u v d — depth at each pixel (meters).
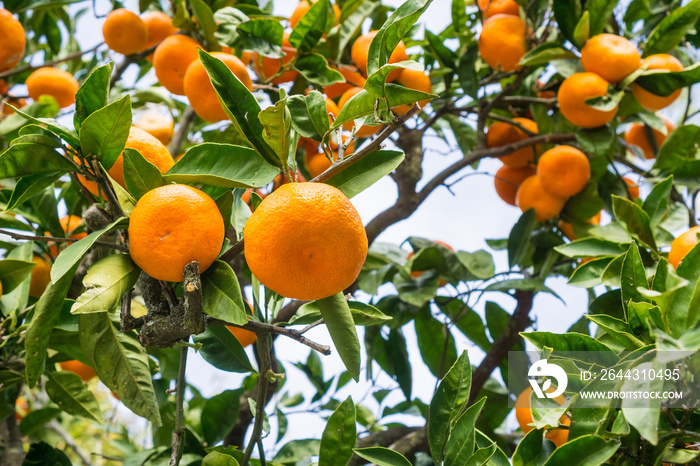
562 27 1.13
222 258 0.81
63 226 1.15
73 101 1.20
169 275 0.77
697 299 0.80
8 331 1.00
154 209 0.76
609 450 0.80
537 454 0.85
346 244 0.76
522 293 1.17
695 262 0.83
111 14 1.16
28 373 0.81
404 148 1.23
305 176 1.12
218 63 0.80
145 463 1.00
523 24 1.18
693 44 1.26
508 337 1.16
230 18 1.10
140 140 0.84
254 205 0.85
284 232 0.75
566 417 0.90
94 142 0.79
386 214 1.21
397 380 1.19
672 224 1.12
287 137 0.79
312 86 1.12
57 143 0.80
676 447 0.84
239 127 0.80
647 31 1.29
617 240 1.13
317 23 1.09
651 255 0.96
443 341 1.24
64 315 0.96
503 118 1.24
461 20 1.24
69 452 1.60
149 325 0.79
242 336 1.00
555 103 1.25
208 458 0.87
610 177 1.17
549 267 1.17
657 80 1.07
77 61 1.37
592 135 1.13
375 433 1.17
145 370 0.90
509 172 1.27
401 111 1.11
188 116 1.25
